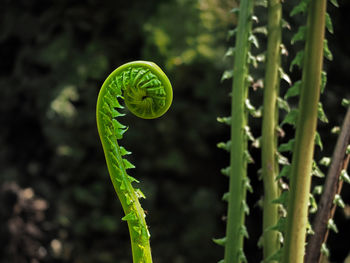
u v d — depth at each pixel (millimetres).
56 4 3109
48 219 2828
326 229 766
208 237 3105
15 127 3041
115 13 3102
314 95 667
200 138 3145
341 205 761
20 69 3049
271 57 783
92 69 3010
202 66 2939
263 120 793
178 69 2959
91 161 3066
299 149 676
